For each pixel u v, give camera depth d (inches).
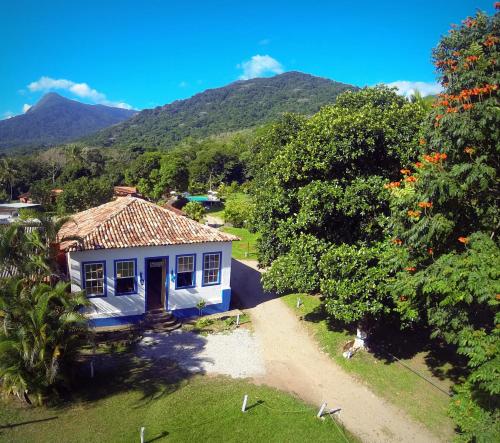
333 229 654.5
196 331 740.7
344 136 608.7
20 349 458.6
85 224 798.5
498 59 412.8
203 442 456.4
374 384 596.4
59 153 3782.0
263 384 585.9
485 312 443.2
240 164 3924.7
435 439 492.4
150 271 922.7
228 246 806.5
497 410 370.9
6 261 504.7
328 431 491.5
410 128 626.8
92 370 572.1
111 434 459.8
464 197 432.1
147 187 2854.3
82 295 505.0
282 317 830.5
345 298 561.3
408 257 469.7
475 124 406.3
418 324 740.7
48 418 482.0
